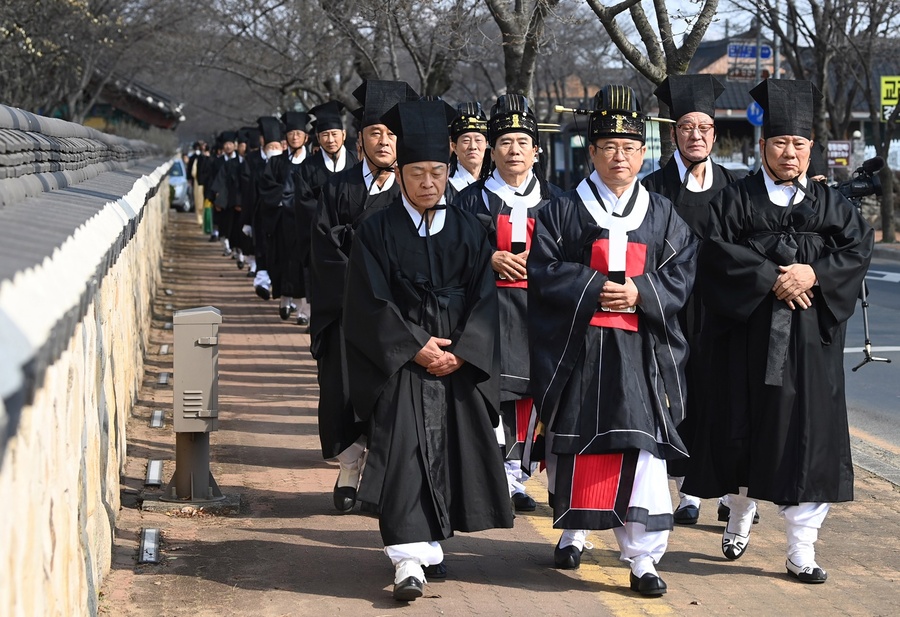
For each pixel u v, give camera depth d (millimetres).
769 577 5527
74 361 3945
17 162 4613
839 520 6555
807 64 28922
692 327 6605
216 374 6508
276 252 14664
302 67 21453
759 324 5512
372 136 6949
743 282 5441
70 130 7523
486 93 35438
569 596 5199
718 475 5711
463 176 7363
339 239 6789
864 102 36312
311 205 10648
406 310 5211
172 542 5879
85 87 31172
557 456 5273
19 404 2049
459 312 5219
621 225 5262
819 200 5617
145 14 26703
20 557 2631
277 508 6645
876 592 5293
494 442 5184
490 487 5156
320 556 5734
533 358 5355
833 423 5445
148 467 7125
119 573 5340
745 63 33531
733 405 5566
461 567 5656
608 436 5098
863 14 24172
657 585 5180
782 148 5551
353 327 5156
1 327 2109
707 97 6996
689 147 6984
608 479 5172
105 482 5398
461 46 12898
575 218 5387
